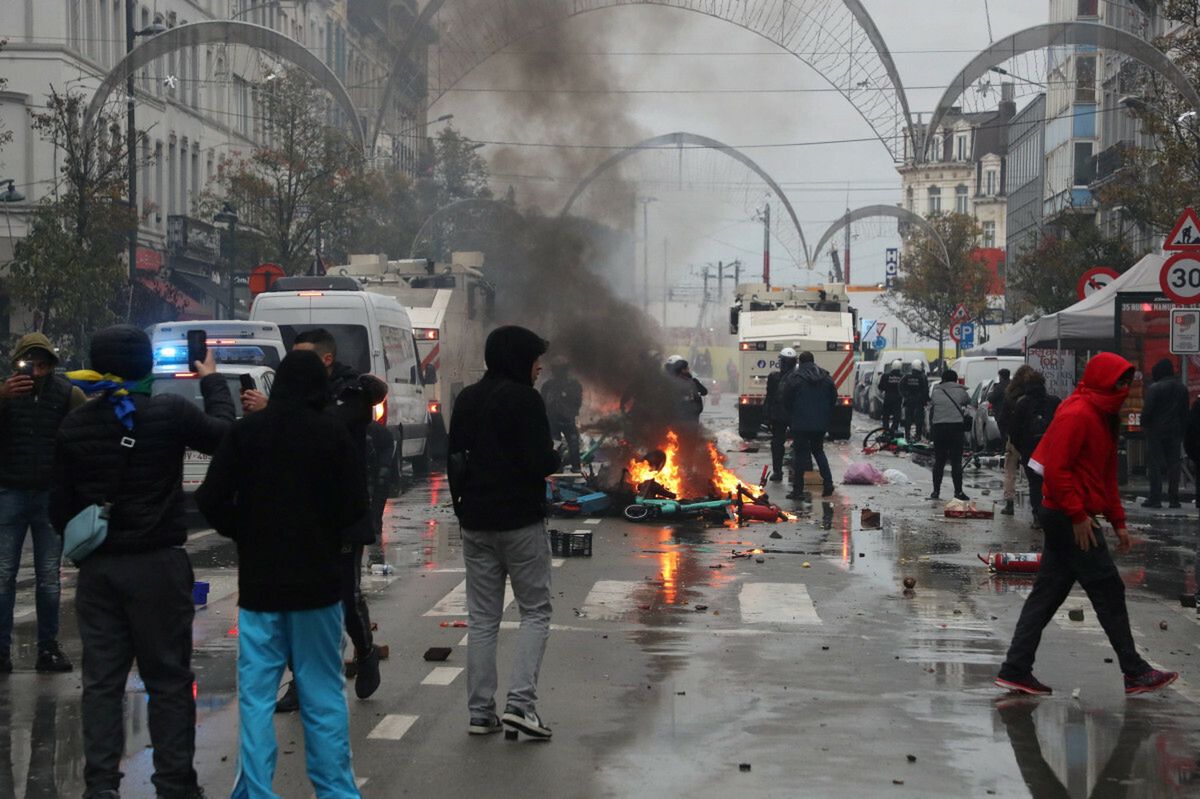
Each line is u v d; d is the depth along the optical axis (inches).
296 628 255.1
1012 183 4315.9
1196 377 970.7
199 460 737.0
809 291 1836.9
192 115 2377.0
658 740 315.3
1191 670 395.5
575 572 581.3
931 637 440.1
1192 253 737.6
